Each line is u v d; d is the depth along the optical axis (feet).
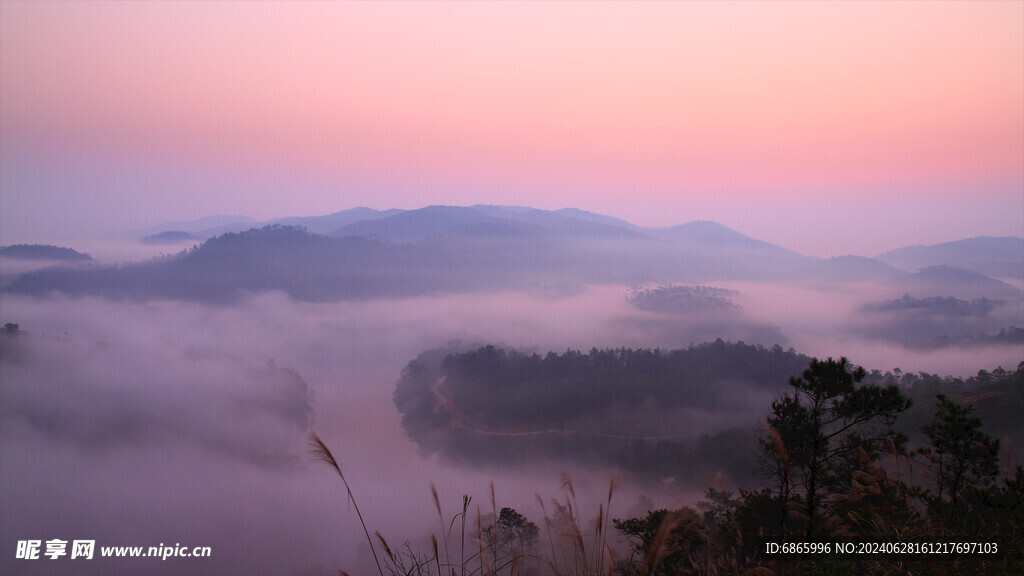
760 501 35.86
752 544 30.48
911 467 34.04
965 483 35.86
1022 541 20.89
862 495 25.14
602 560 15.30
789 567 24.40
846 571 19.97
